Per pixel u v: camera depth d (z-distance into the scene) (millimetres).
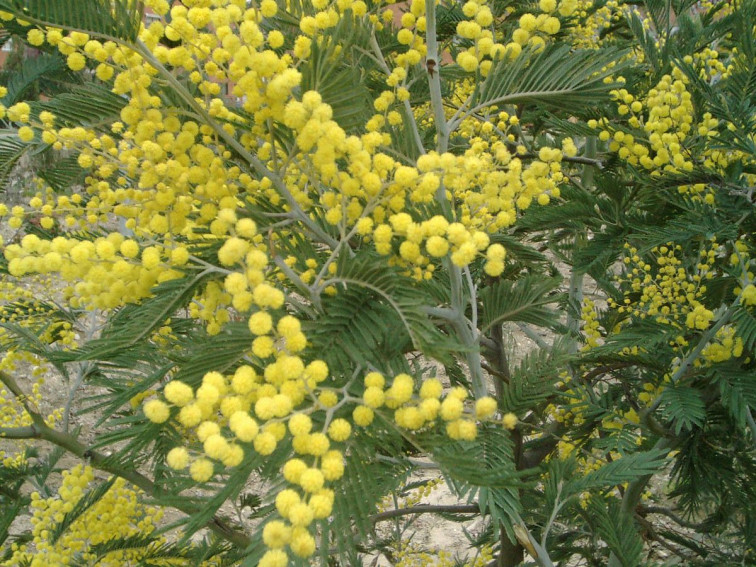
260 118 292
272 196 322
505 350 557
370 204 290
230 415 256
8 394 592
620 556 441
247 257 259
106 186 315
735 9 579
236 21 296
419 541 1364
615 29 964
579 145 1047
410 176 282
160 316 279
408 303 271
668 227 468
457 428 253
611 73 360
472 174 329
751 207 443
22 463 609
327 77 290
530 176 349
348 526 252
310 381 259
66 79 556
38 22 266
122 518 550
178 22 291
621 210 561
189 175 299
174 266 285
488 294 408
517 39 345
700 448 553
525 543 324
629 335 490
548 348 425
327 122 275
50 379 1562
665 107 487
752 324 446
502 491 317
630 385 626
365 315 281
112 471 488
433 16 351
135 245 284
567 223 588
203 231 311
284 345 281
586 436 570
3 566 530
